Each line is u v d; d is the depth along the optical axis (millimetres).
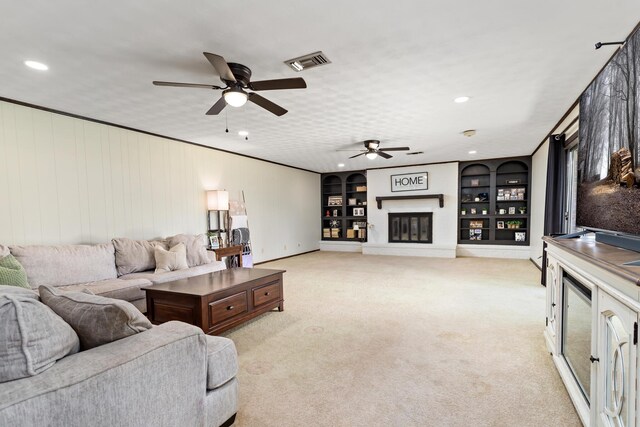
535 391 1927
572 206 4148
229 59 2373
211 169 5586
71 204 3652
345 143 5352
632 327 1090
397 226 8016
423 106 3475
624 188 1729
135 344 1247
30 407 904
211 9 1780
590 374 1514
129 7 1744
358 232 8703
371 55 2352
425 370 2197
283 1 1717
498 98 3240
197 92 3027
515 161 6922
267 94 3092
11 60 2355
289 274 5566
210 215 5539
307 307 3646
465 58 2410
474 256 7258
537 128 4434
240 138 4941
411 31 2037
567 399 1843
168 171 4820
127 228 4242
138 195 4387
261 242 6828
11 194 3172
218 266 4387
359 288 4496
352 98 3229
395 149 5035
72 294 1431
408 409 1776
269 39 2115
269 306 3336
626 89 1724
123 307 1285
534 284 4586
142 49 2223
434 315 3311
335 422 1679
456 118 3936
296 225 8094
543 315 3273
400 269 5891
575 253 1642
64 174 3592
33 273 2961
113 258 3658
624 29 2016
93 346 1281
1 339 955
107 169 4016
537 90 3016
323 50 2271
